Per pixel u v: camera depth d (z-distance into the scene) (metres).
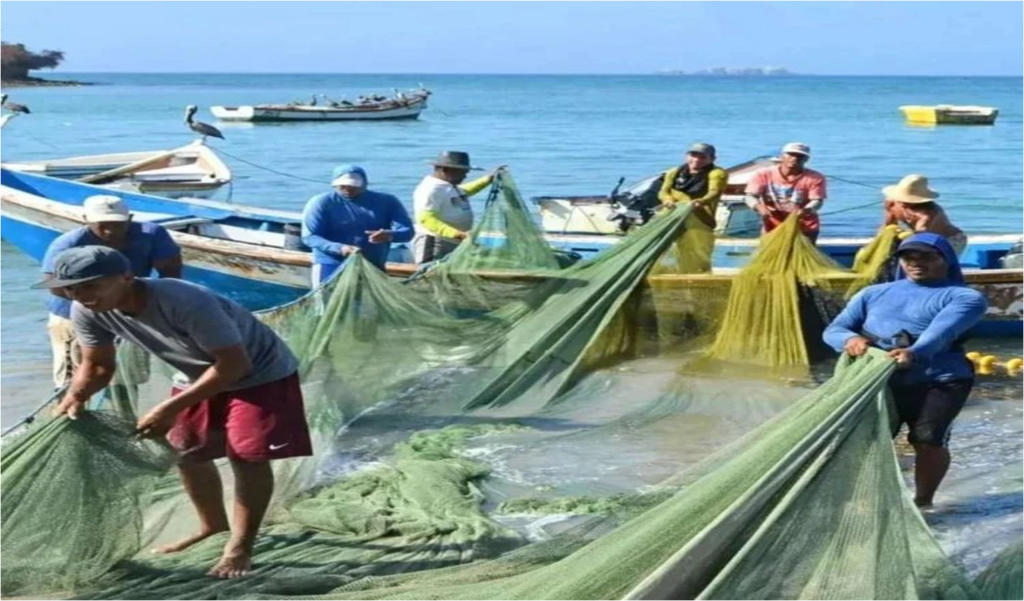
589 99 112.00
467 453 7.26
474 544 5.53
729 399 8.23
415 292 9.24
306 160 34.31
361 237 9.31
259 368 5.04
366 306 8.37
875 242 9.36
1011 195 25.95
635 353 9.63
